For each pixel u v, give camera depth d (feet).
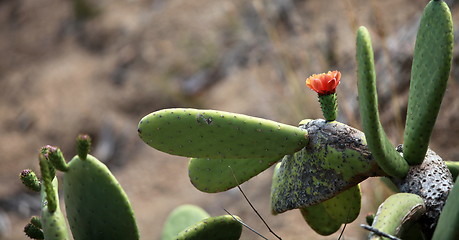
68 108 27.09
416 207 6.49
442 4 6.80
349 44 22.27
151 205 22.21
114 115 26.16
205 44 26.73
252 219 19.21
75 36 30.37
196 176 8.03
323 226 8.47
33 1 33.42
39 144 26.66
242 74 24.80
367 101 6.32
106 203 6.63
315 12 24.53
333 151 7.06
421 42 7.02
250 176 7.89
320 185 7.22
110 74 27.58
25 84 29.35
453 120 17.92
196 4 28.68
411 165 7.13
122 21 29.43
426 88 6.89
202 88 25.45
